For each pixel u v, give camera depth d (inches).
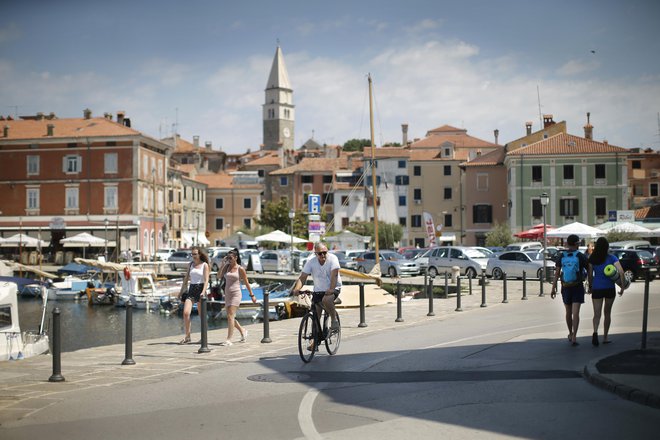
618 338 575.5
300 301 1137.4
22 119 3351.4
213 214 4138.8
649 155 4197.8
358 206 3784.5
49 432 305.3
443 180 3703.3
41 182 2977.4
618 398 353.4
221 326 1216.8
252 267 2100.1
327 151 4869.6
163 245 3238.2
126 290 1573.6
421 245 3705.7
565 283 541.6
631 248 1590.8
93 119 3120.1
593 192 2923.2
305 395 376.8
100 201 2945.4
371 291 1091.3
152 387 408.2
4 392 396.8
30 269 1642.5
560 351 512.1
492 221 3324.3
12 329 762.2
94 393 392.2
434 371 443.5
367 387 395.5
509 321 751.7
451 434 289.9
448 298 1139.9
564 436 283.4
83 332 1168.8
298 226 3678.6
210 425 313.1
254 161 4596.5
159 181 3211.1
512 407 336.2
